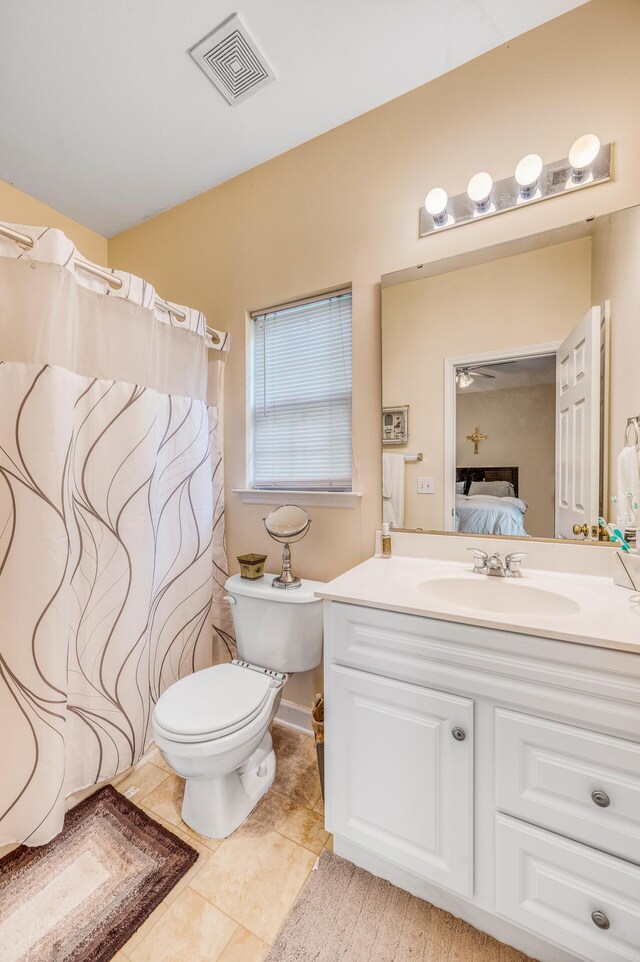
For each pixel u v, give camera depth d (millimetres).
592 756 800
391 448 1514
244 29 1248
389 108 1495
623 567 1107
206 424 1776
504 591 1193
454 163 1382
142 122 1591
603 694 788
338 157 1604
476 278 1357
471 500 1386
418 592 1109
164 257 2137
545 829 851
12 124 1594
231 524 1938
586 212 1201
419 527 1468
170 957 926
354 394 1588
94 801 1366
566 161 1218
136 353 1462
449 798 942
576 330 1223
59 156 1766
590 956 816
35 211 2049
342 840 1161
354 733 1068
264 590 1530
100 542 1379
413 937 961
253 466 1927
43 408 1145
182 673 1705
